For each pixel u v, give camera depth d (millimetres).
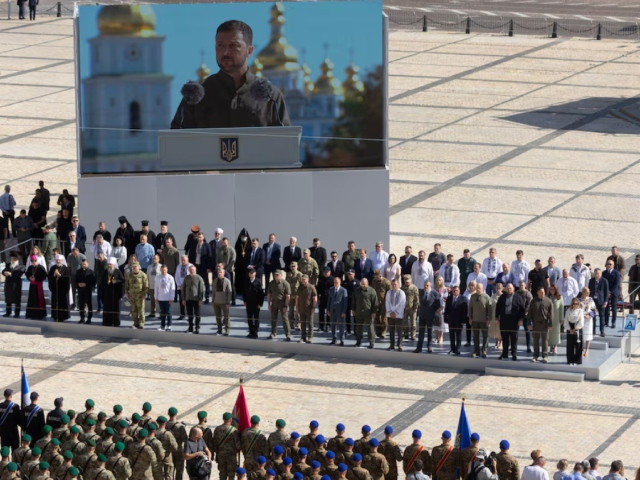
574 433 49406
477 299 56219
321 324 60969
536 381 55250
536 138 98875
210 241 64562
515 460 41281
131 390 54000
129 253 64875
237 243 63406
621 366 57344
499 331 56625
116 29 65000
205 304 63250
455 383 55062
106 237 64312
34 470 40125
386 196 67125
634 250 72625
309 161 66750
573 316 55094
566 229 76375
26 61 126688
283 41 65500
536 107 109188
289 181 66688
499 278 59094
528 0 165875
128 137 66062
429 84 117938
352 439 45281
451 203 81750
